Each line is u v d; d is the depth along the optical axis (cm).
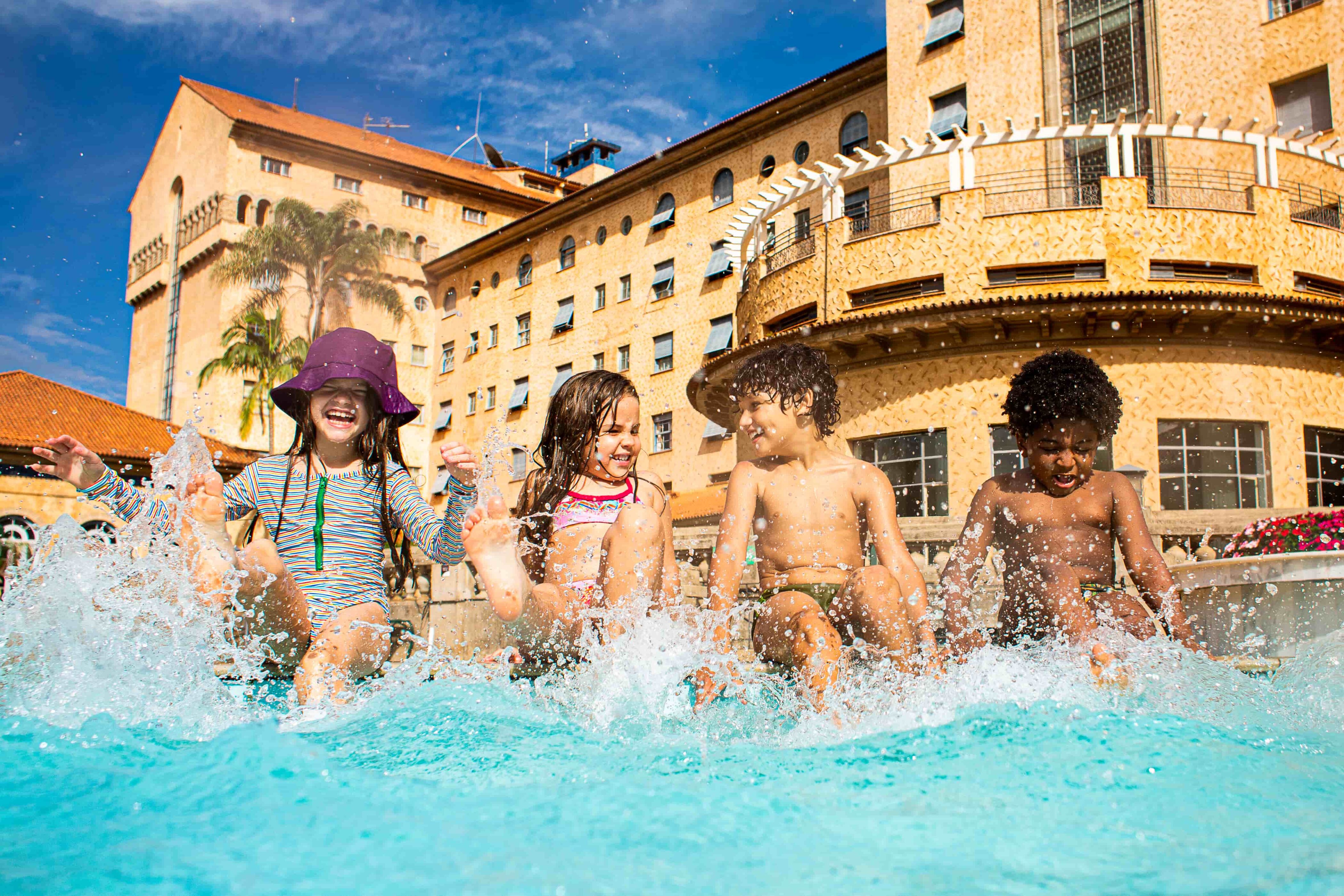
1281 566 370
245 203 3734
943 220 1630
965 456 1567
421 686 273
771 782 162
